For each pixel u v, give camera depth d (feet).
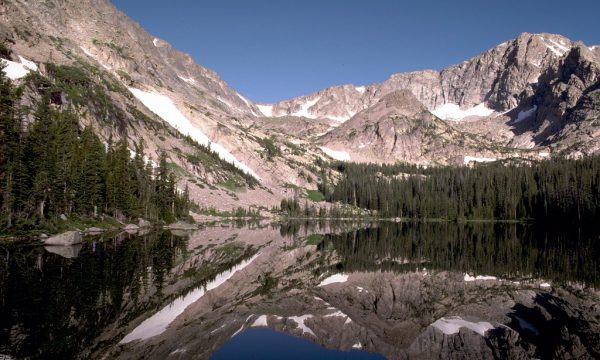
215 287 104.01
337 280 123.13
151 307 79.87
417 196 576.61
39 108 224.12
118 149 308.19
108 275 107.34
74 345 57.16
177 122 645.10
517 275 132.16
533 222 470.80
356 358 62.85
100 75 480.64
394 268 145.48
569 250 208.23
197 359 56.54
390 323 82.48
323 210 578.25
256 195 554.46
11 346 54.65
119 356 54.75
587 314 88.84
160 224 324.60
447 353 66.74
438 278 127.65
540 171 533.14
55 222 207.82
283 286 112.06
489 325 81.76
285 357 60.29
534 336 75.97
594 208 384.06
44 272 106.32
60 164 220.02
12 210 189.06
